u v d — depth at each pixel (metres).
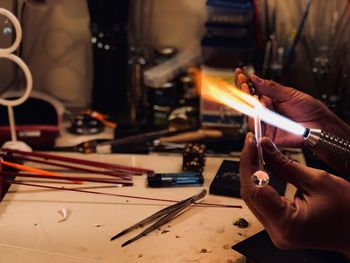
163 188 0.96
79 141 1.18
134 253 0.77
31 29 1.25
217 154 1.11
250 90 0.80
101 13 1.18
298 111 0.86
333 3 1.21
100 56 1.23
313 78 1.26
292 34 1.21
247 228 0.84
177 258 0.76
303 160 1.06
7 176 0.98
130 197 0.93
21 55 1.21
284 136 0.87
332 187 0.60
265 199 0.60
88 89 1.32
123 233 0.82
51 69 1.30
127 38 1.23
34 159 1.05
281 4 1.22
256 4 1.19
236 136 1.15
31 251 0.77
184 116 1.19
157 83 1.22
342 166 0.76
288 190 0.95
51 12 1.24
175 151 1.12
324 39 1.24
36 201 0.91
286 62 1.20
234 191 0.93
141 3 1.25
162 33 1.29
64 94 1.32
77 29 1.27
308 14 1.22
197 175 0.98
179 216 0.87
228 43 1.16
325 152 0.74
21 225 0.84
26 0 1.20
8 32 1.10
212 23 1.18
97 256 0.76
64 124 1.26
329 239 0.59
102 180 0.98
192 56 1.27
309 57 1.25
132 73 1.24
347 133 0.85
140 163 1.06
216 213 0.88
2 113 1.15
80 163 1.03
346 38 1.22
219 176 0.98
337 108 1.19
